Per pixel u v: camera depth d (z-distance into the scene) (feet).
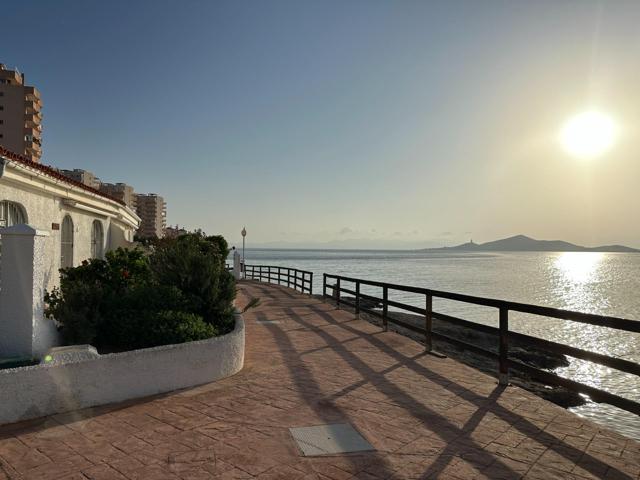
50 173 30.07
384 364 23.32
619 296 127.54
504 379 19.57
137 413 15.58
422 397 17.93
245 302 52.31
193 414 15.61
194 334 20.44
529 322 78.18
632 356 54.19
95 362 16.16
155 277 25.89
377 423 15.05
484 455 12.71
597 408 32.96
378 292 129.59
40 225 30.76
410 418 15.57
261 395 17.88
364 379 20.45
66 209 35.35
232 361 20.94
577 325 75.25
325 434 14.02
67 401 15.52
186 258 25.40
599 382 42.57
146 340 19.85
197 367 19.15
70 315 19.29
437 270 280.31
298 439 13.61
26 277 16.63
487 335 57.26
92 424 14.52
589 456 12.74
